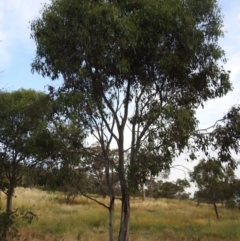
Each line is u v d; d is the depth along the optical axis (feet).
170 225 60.85
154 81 25.61
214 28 24.97
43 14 24.45
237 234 51.34
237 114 24.68
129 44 22.07
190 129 22.43
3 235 35.76
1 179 39.01
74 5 22.70
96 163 27.94
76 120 23.94
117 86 26.14
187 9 24.17
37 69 25.41
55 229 50.98
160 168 22.54
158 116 22.75
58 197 99.50
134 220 65.41
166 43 24.16
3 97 37.55
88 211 75.25
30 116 31.53
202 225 61.93
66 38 23.32
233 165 25.07
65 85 24.57
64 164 25.81
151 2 22.68
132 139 25.17
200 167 78.13
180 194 169.78
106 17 21.83
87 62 24.08
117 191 30.66
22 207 65.82
